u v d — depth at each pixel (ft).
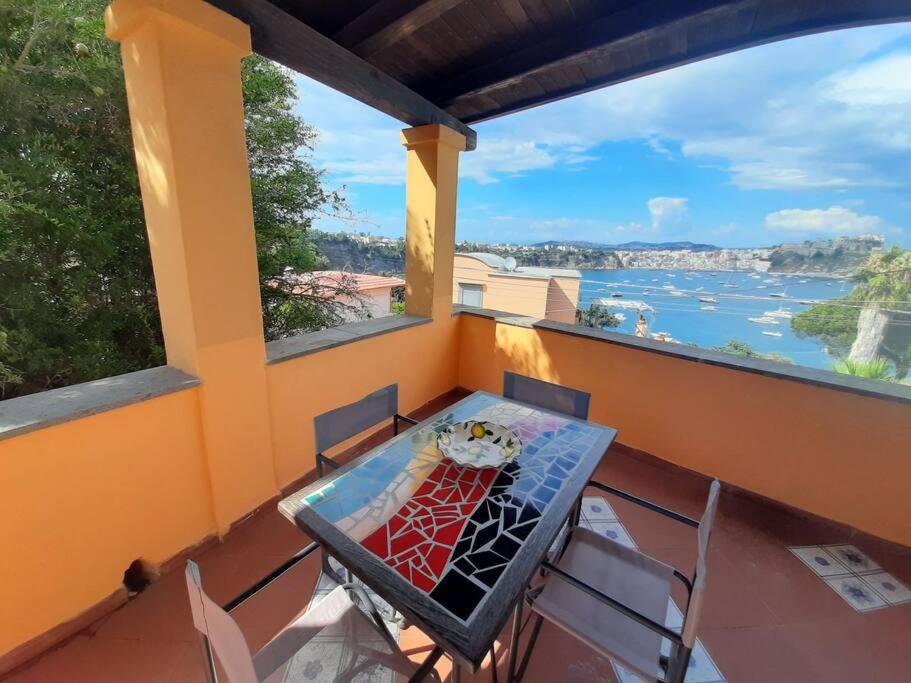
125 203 7.43
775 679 3.88
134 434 4.30
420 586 2.50
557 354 8.86
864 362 16.78
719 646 4.21
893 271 18.26
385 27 5.29
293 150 11.34
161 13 3.66
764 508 6.59
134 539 4.49
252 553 5.22
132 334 8.84
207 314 4.71
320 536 2.93
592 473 3.90
